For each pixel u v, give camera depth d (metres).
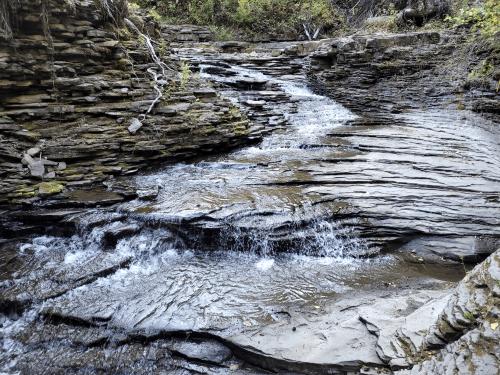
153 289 5.01
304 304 4.62
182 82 9.30
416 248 5.79
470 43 11.33
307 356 3.70
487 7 9.41
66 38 7.58
